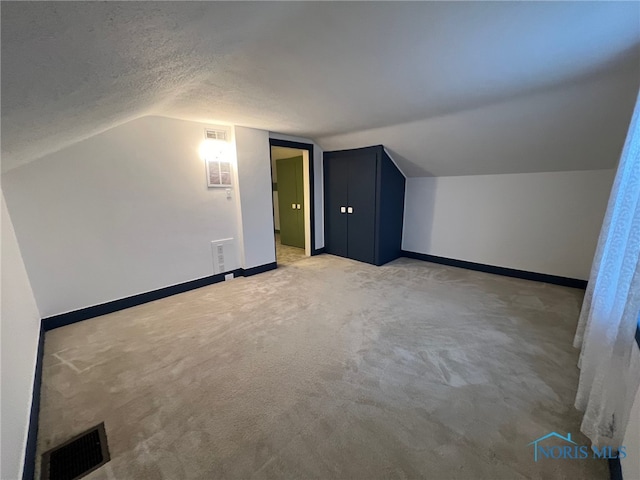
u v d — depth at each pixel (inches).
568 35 54.8
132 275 108.7
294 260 174.1
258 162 140.3
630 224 47.3
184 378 68.4
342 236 177.8
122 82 50.4
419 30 52.2
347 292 121.5
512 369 70.3
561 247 124.3
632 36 55.1
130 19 30.5
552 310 101.9
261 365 73.1
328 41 55.8
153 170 110.3
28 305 76.3
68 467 47.4
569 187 118.6
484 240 146.1
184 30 39.2
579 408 56.2
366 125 125.5
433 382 66.4
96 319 98.6
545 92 84.2
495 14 47.9
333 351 78.8
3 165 67.1
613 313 46.8
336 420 56.3
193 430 54.2
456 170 144.8
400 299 113.3
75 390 64.6
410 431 53.7
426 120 114.5
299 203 202.5
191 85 75.8
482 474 45.8
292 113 107.0
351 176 165.0
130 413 58.2
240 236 140.3
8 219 75.4
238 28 46.6
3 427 41.5
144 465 47.8
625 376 44.4
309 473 46.2
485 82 77.9
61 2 22.1
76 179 93.0
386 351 78.5
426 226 166.9
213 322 95.9
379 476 45.6
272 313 102.2
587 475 45.3
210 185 127.3
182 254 122.3
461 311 102.0
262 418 56.9
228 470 46.8
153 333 89.0
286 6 43.1
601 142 98.2
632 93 77.2
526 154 116.1
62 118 52.9
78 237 95.3
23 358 59.6
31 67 29.3
